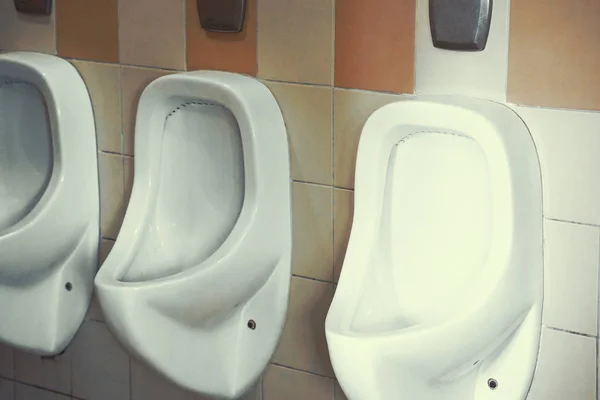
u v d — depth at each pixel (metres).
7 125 2.64
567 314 1.96
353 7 2.09
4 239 2.41
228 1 2.23
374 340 1.82
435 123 1.90
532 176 1.91
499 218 1.84
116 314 2.10
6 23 2.66
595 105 1.85
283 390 2.39
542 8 1.87
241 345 2.32
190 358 2.23
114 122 2.52
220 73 2.26
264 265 2.23
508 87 1.94
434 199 2.00
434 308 2.00
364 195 2.02
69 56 2.56
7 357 2.93
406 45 2.04
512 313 1.91
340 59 2.13
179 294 2.10
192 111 2.28
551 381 2.00
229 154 2.24
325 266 2.25
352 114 2.14
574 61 1.86
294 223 2.28
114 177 2.56
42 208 2.47
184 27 2.35
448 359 1.88
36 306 2.66
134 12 2.42
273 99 2.23
